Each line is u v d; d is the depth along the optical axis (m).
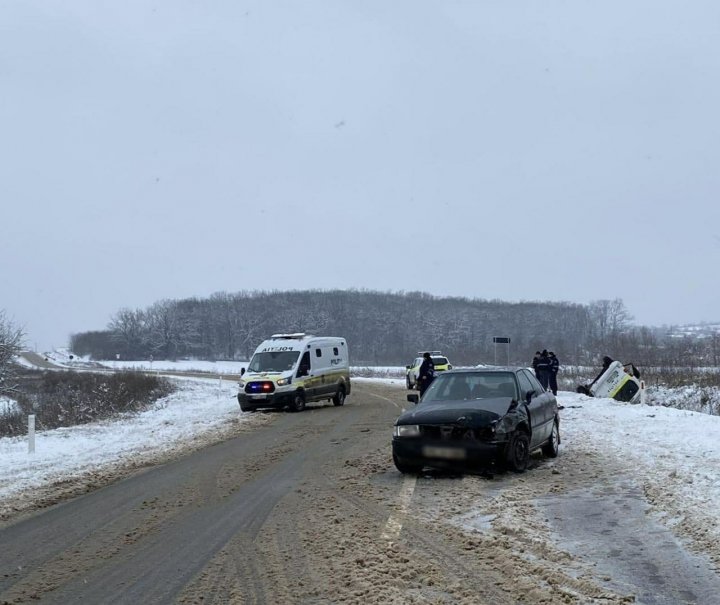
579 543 6.98
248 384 24.64
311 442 15.78
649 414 18.09
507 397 11.23
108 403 30.81
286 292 119.06
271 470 12.15
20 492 10.98
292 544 7.22
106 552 7.30
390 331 106.38
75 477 12.38
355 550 6.87
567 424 17.02
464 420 10.31
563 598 5.46
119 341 131.88
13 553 7.38
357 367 81.56
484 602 5.41
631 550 6.71
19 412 29.45
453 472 11.10
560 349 59.94
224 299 125.12
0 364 36.75
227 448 15.66
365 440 15.67
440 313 105.00
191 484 11.09
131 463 14.06
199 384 50.59
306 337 26.48
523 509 8.41
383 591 5.68
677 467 10.35
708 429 14.03
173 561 6.84
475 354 74.06
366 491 9.84
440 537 7.30
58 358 139.75
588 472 10.70
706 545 6.73
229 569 6.48
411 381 37.41
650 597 5.50
